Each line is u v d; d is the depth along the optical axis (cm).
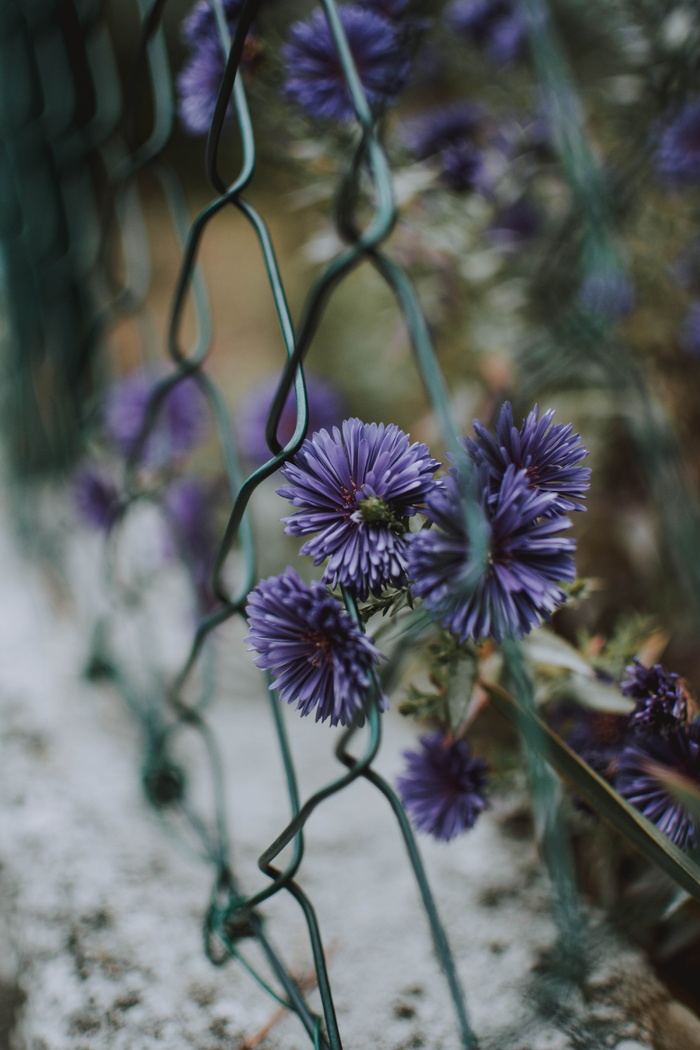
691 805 26
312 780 42
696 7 43
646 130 46
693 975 32
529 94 53
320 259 44
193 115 32
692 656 43
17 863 36
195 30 31
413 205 46
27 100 54
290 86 30
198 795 41
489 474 24
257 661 23
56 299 56
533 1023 28
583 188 37
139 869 35
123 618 52
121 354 87
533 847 37
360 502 24
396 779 29
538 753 25
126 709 44
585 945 30
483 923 33
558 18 49
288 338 25
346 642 23
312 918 26
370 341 67
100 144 48
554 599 22
